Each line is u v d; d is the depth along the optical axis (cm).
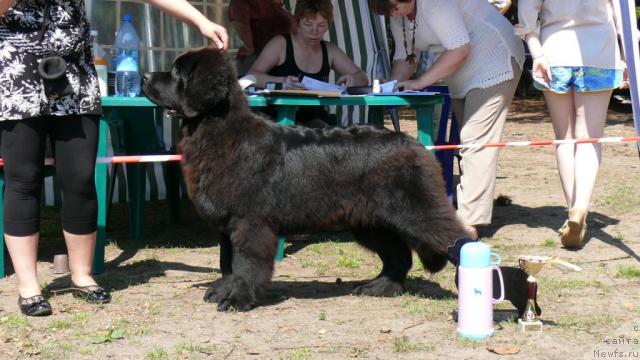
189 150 473
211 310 492
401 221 481
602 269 591
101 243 596
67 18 465
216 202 470
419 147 492
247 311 486
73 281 522
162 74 468
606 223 763
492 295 441
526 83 2511
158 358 405
